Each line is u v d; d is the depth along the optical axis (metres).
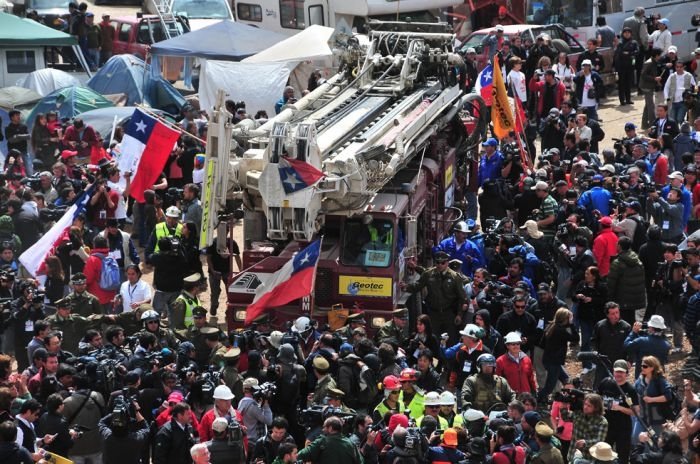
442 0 59.03
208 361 26.55
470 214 40.44
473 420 22.83
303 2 58.12
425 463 21.56
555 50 53.41
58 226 32.25
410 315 30.69
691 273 30.97
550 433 21.62
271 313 28.88
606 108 56.56
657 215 35.75
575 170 37.88
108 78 52.44
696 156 40.00
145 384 24.11
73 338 28.09
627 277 30.56
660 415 25.20
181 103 52.31
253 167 28.36
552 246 33.91
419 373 24.77
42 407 23.47
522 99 49.75
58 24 64.31
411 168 32.44
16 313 29.27
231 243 29.39
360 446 22.75
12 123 44.66
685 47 61.56
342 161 27.72
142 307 28.33
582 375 28.75
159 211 37.53
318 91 34.50
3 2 63.03
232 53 51.88
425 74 36.34
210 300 35.06
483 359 24.86
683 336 32.78
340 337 26.50
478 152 40.75
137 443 22.22
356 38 36.22
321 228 29.67
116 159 38.03
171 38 54.72
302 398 25.50
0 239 33.97
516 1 61.53
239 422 22.97
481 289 29.66
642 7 60.12
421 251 32.81
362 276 28.72
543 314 28.56
